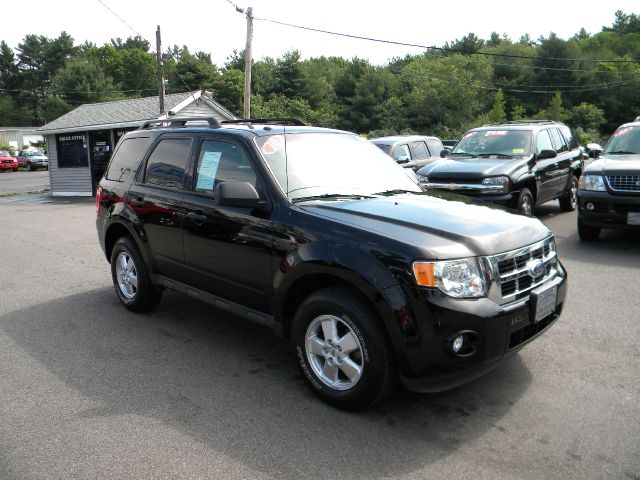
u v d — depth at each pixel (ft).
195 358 14.47
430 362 10.23
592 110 242.99
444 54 343.05
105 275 23.90
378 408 11.60
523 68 275.18
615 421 10.87
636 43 342.03
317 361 12.01
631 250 25.66
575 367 13.33
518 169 30.32
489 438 10.39
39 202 63.57
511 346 10.95
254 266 13.03
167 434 10.71
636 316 16.74
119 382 13.08
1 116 289.53
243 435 10.62
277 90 251.19
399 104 241.35
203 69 208.44
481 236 10.98
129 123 66.39
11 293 21.16
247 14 66.90
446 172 30.81
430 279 10.16
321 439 10.46
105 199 18.56
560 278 12.46
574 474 9.25
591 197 25.50
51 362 14.33
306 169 13.80
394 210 12.12
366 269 10.59
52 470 9.59
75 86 247.50
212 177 14.48
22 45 303.89
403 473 9.37
